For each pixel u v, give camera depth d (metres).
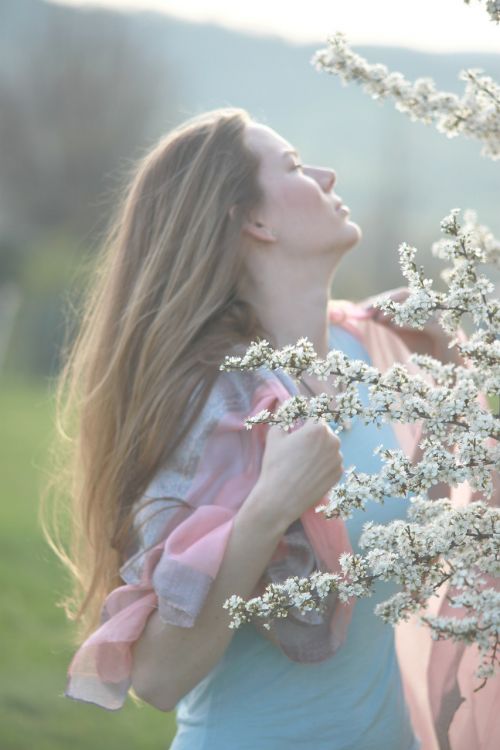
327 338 2.41
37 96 34.22
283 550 2.12
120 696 2.10
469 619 1.62
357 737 2.20
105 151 33.78
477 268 1.61
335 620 2.09
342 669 2.20
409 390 1.60
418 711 2.43
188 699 2.30
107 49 34.50
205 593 1.98
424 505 1.67
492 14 1.61
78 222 33.75
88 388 2.44
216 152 2.34
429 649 2.42
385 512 2.21
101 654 2.10
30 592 7.16
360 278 24.28
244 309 2.32
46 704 5.32
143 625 2.08
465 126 1.80
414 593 1.68
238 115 2.40
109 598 2.14
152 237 2.39
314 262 2.34
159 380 2.22
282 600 1.64
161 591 1.99
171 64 34.88
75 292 3.02
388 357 2.62
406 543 1.61
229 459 2.15
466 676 2.23
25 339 26.00
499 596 1.58
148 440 2.20
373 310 2.61
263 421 1.62
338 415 1.61
